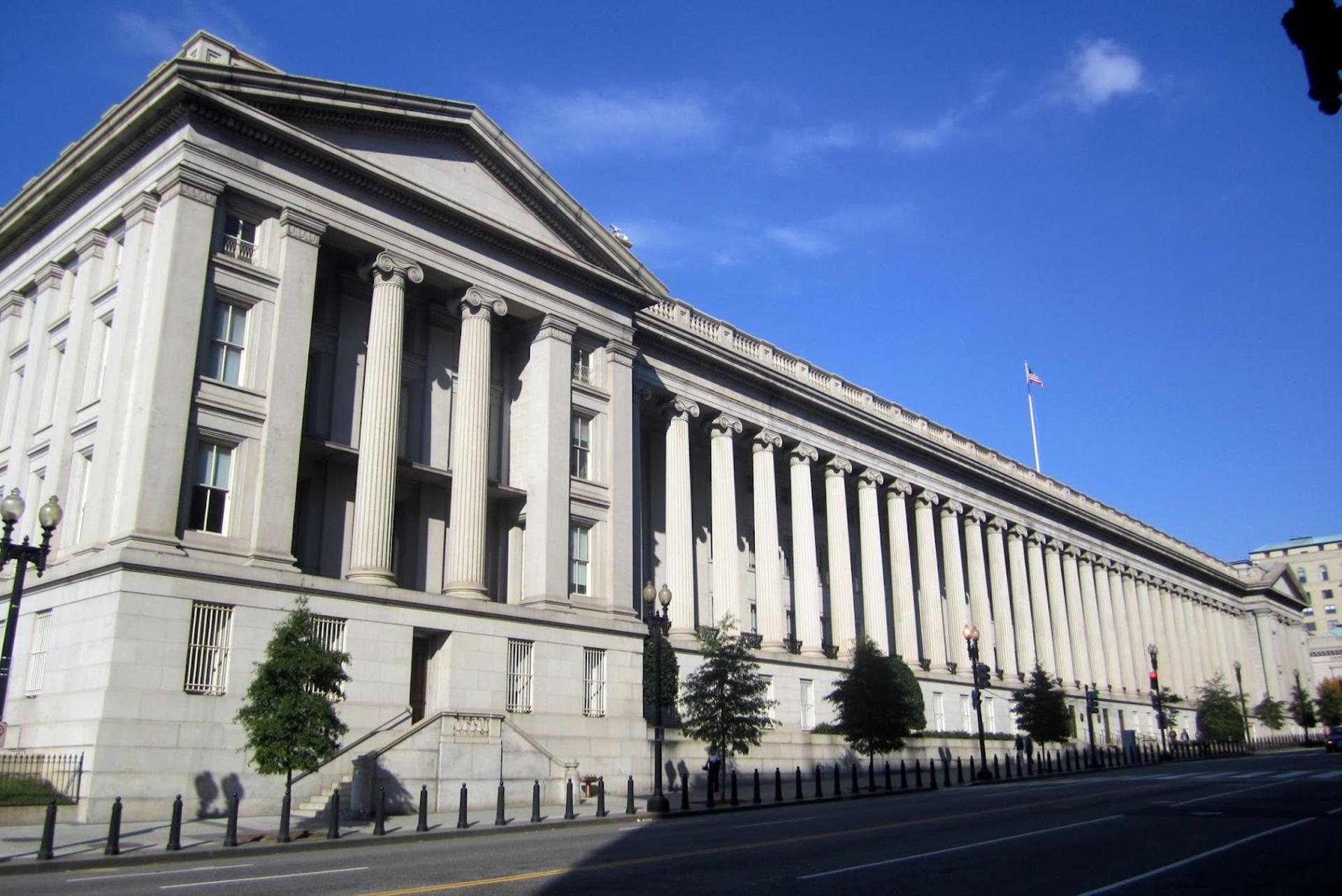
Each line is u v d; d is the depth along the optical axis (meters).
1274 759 65.06
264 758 22.69
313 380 36.53
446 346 40.75
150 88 31.52
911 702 53.03
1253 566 127.81
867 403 65.12
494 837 22.89
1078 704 78.94
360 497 34.16
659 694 30.58
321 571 35.75
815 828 21.86
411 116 36.75
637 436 48.31
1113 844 17.45
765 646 52.94
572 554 41.34
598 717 39.06
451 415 40.41
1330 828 19.77
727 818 27.61
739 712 36.56
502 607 36.47
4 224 38.88
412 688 34.97
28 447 35.81
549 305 41.56
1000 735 66.94
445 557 39.19
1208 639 109.94
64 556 31.30
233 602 29.52
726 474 53.03
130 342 31.16
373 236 35.84
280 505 31.61
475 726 31.12
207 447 30.88
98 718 26.52
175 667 28.02
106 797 26.00
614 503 42.72
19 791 25.42
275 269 33.22
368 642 32.41
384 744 31.09
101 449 30.64
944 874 14.07
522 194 41.06
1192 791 31.31
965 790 37.28
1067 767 55.06
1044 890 12.59
